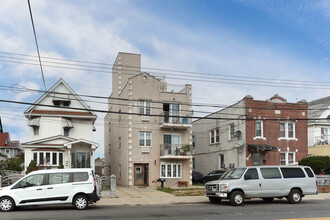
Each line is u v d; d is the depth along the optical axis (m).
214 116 39.84
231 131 36.47
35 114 32.53
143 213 15.47
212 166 39.59
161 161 33.38
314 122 41.00
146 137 33.44
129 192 27.03
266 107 35.06
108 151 43.75
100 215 14.77
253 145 33.62
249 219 13.60
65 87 34.59
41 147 30.38
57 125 32.88
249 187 18.86
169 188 29.78
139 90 33.50
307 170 20.44
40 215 14.78
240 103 34.94
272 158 34.66
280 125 35.50
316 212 15.68
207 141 41.12
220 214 15.10
